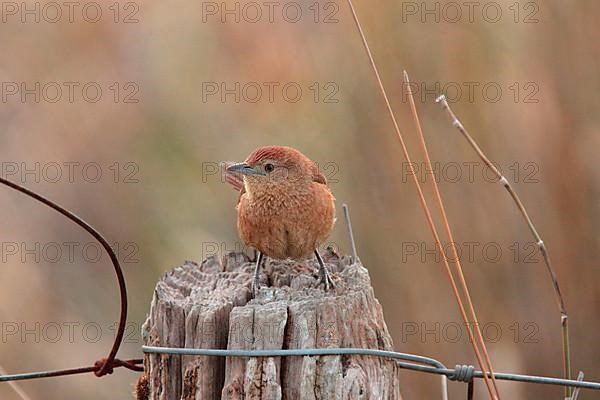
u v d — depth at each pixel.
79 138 14.09
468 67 12.05
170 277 7.00
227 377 6.11
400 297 12.05
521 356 11.70
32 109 14.17
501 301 11.80
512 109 11.98
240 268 7.51
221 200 13.73
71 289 13.50
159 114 13.98
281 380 6.07
